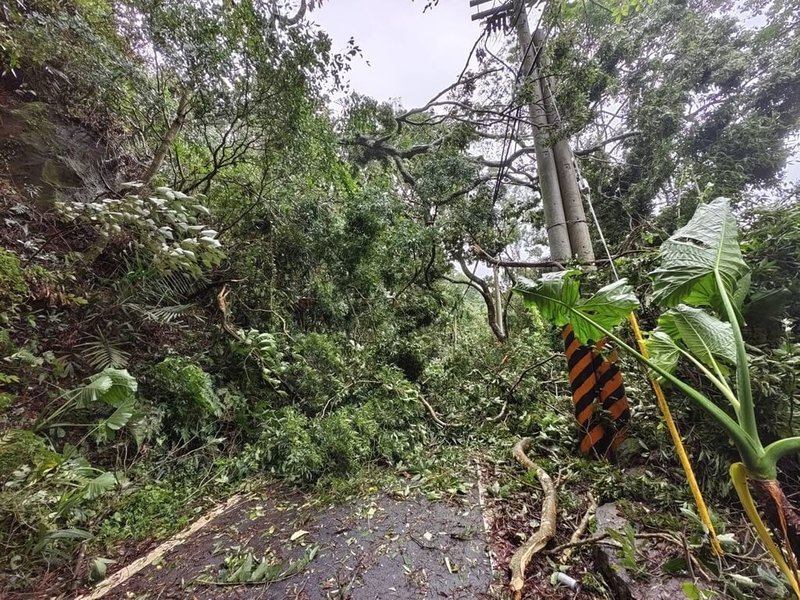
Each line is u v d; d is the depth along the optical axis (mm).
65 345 2857
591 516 1835
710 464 1871
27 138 3686
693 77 5543
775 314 1884
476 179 6625
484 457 2801
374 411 3297
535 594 1456
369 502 2307
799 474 1682
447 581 1587
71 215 2781
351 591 1562
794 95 5562
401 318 6219
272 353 3820
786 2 5637
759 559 1335
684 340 1679
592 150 6422
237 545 1959
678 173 5062
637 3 4051
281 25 3689
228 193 4980
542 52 3971
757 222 2242
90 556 1853
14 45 3053
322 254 5527
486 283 7363
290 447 2771
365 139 7305
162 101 4062
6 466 1735
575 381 2611
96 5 3773
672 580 1314
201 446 2928
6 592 1593
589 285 2900
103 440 2361
